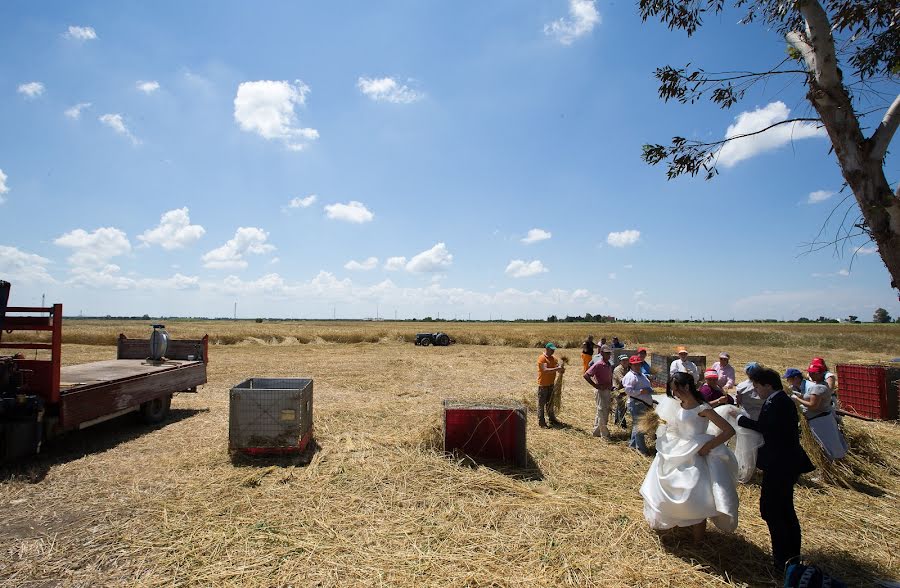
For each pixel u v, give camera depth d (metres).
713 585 3.76
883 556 4.30
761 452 4.15
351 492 5.47
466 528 4.63
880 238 3.28
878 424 9.62
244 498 5.27
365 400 11.81
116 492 5.43
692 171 4.43
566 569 3.92
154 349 10.09
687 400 4.37
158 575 3.75
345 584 3.66
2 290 6.48
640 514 5.03
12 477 5.82
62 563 3.91
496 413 6.85
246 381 7.86
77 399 6.83
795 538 3.96
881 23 3.87
